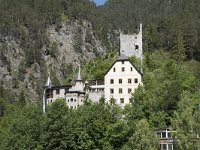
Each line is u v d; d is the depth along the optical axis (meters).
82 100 146.88
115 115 117.81
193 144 96.75
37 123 110.31
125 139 108.94
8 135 113.44
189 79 151.38
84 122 108.94
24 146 106.06
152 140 101.50
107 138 108.31
